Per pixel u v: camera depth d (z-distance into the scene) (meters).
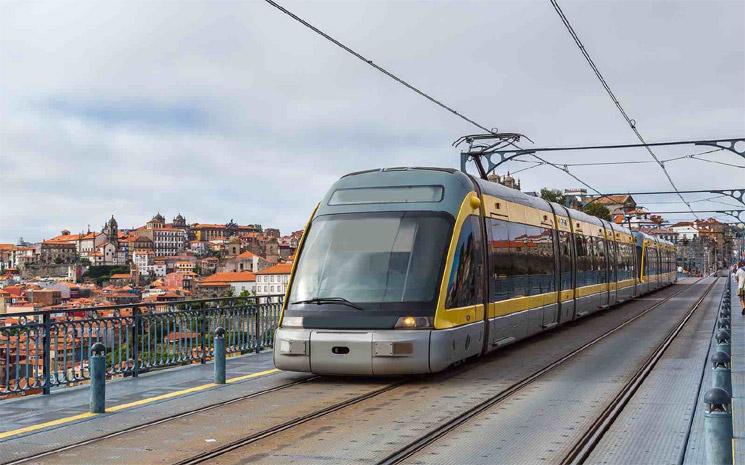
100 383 10.83
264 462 8.07
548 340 20.95
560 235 23.64
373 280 13.40
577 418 10.24
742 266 29.92
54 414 10.70
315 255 14.02
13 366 11.92
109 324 13.91
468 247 14.70
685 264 130.00
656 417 10.28
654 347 18.88
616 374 14.30
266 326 18.83
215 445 8.83
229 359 16.91
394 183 14.64
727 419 6.12
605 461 8.05
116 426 9.89
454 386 13.05
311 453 8.45
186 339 15.94
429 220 13.95
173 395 12.26
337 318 13.23
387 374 13.01
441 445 8.81
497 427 9.76
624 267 37.25
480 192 16.19
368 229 13.97
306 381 13.78
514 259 18.14
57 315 15.85
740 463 7.61
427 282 13.34
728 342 9.56
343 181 15.10
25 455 8.39
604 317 29.73
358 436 9.27
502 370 14.97
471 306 14.70
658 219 88.50
